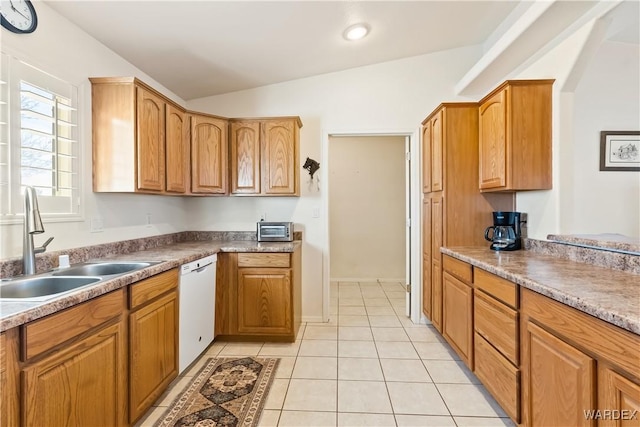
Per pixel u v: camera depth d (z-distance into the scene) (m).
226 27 2.13
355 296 4.13
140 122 2.08
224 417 1.75
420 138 3.17
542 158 2.15
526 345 1.48
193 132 2.75
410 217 3.30
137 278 1.59
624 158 2.52
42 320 1.08
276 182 2.96
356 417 1.75
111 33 2.04
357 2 2.07
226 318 2.71
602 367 1.05
